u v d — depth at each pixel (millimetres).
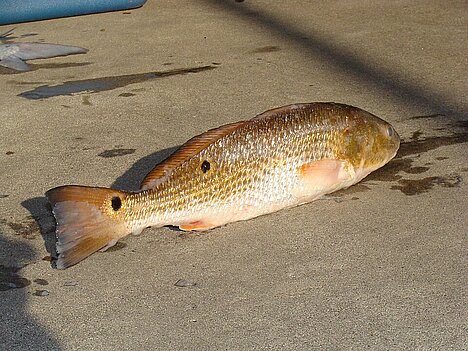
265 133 2133
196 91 3158
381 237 2146
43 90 3221
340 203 2307
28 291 1991
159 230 2217
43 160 2637
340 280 1988
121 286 2000
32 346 1819
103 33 3898
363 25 3855
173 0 4441
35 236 2213
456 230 2160
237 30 3871
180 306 1925
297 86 3170
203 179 2096
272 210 2189
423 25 3805
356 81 3193
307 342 1802
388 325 1839
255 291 1963
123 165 2580
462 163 2496
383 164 2303
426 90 3072
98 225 1998
